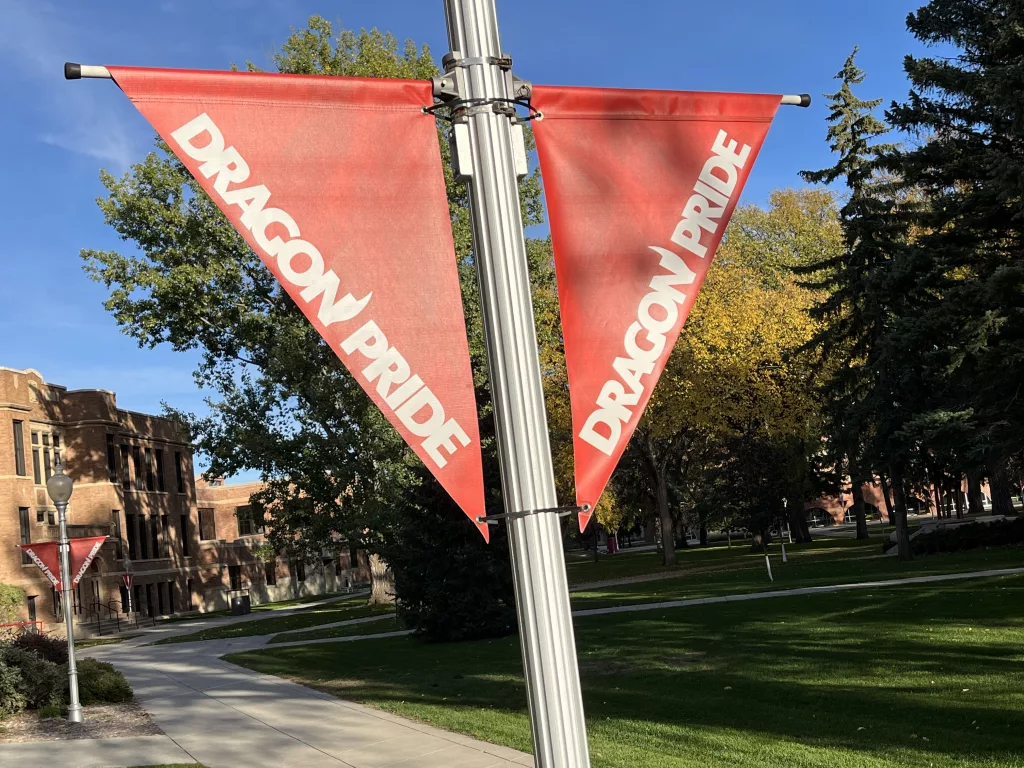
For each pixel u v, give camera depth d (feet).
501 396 10.83
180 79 11.11
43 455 142.31
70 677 44.01
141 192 109.09
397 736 34.99
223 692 51.21
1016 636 42.93
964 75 79.30
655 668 44.50
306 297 11.27
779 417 126.21
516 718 36.06
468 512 11.22
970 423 78.74
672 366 122.42
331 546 111.86
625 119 12.67
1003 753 24.71
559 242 12.24
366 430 100.48
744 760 26.32
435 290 11.66
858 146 102.37
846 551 126.11
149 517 165.07
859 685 35.60
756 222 157.99
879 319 99.25
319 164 11.48
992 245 87.76
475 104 11.22
